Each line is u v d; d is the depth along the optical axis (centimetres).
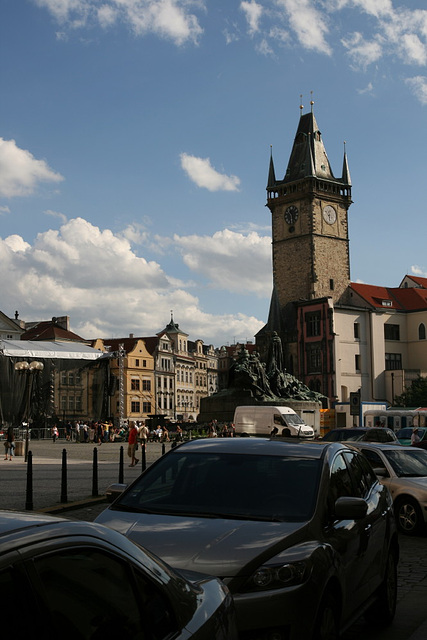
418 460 1677
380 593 859
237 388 6862
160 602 395
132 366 12294
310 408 7075
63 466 1903
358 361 11569
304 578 602
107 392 7681
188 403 14538
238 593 585
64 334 12225
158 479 790
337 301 12238
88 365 7844
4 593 312
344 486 811
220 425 6688
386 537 874
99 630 345
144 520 699
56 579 338
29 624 316
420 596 1028
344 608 689
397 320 12150
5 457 4112
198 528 670
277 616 578
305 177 12125
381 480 1620
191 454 824
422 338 12088
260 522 688
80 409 9000
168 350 13500
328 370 11206
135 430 3406
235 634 452
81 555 359
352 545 733
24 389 7062
